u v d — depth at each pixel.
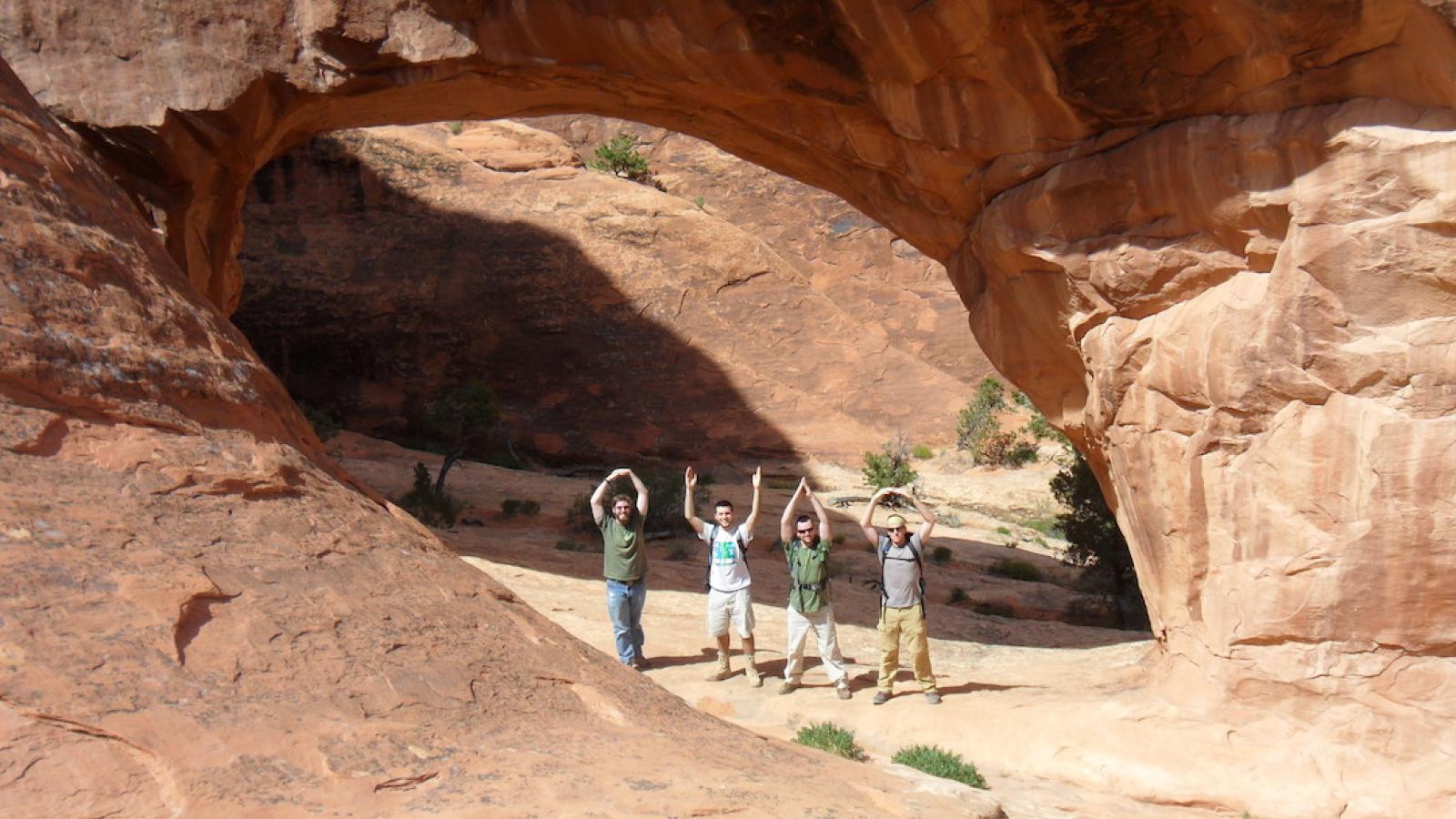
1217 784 7.62
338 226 38.62
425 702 3.06
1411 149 7.09
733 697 9.05
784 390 39.41
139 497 3.11
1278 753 7.73
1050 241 9.22
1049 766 8.00
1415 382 7.35
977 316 10.81
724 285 41.00
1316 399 7.76
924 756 7.55
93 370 3.28
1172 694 8.59
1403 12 6.79
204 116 9.93
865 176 11.09
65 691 2.43
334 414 36.66
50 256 3.39
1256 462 8.09
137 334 3.54
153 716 2.50
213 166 10.78
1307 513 7.86
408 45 9.70
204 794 2.39
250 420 3.80
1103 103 8.53
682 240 41.22
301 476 3.81
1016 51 8.52
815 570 8.95
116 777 2.31
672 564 15.26
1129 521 9.55
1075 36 8.26
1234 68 7.81
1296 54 7.43
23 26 9.77
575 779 2.88
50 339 3.19
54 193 3.66
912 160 10.02
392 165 39.78
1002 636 12.57
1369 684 7.69
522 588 12.51
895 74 9.06
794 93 9.52
